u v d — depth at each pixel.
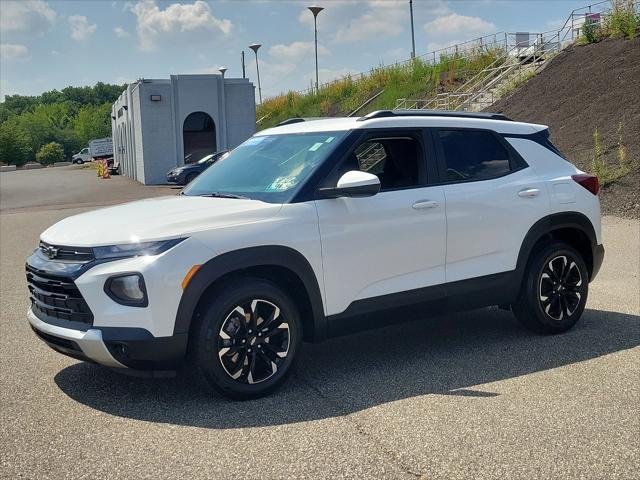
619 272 8.75
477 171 5.73
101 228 4.64
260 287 4.65
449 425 4.20
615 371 5.14
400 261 5.24
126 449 3.93
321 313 4.93
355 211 5.04
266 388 4.70
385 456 3.80
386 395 4.73
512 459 3.75
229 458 3.79
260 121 48.34
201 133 36.75
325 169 5.04
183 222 4.57
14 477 3.61
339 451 3.87
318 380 5.08
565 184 6.16
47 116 146.38
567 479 3.53
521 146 6.06
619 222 12.47
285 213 4.80
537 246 6.09
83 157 91.69
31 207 24.17
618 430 4.10
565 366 5.29
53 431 4.21
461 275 5.55
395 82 36.53
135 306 4.32
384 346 5.94
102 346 4.34
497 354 5.62
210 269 4.45
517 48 31.34
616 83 19.77
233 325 4.58
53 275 4.52
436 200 5.40
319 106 42.66
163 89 35.78
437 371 5.22
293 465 3.70
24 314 7.48
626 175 14.45
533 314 6.00
